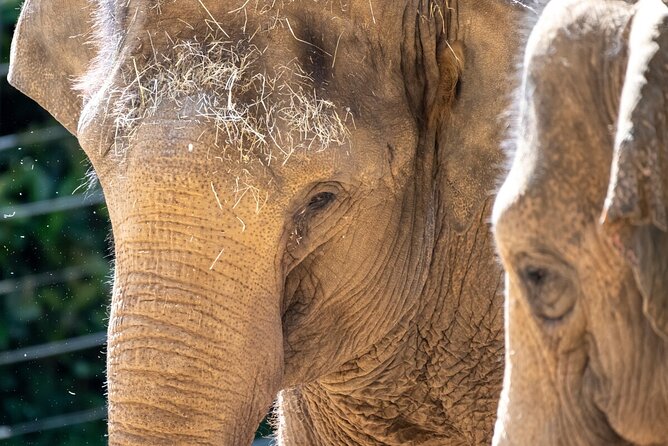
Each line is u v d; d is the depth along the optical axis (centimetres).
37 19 873
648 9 526
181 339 732
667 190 512
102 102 744
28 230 1697
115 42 761
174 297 731
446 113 813
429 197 823
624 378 543
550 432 554
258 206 738
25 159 1711
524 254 546
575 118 537
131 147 732
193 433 736
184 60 739
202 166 726
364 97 779
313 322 809
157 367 731
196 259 731
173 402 733
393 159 793
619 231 511
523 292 550
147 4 752
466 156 811
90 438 1723
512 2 786
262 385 758
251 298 745
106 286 1711
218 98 734
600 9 540
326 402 917
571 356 550
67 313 1705
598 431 551
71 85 863
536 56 544
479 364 870
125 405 735
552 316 549
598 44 538
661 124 512
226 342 739
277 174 742
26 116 1728
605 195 535
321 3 770
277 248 753
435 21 800
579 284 543
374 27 788
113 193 739
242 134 733
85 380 1728
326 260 796
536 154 540
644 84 512
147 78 739
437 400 886
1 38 1681
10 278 1705
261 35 752
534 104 543
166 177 726
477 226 835
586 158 536
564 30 541
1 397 1709
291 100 746
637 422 545
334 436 929
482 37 794
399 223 812
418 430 902
